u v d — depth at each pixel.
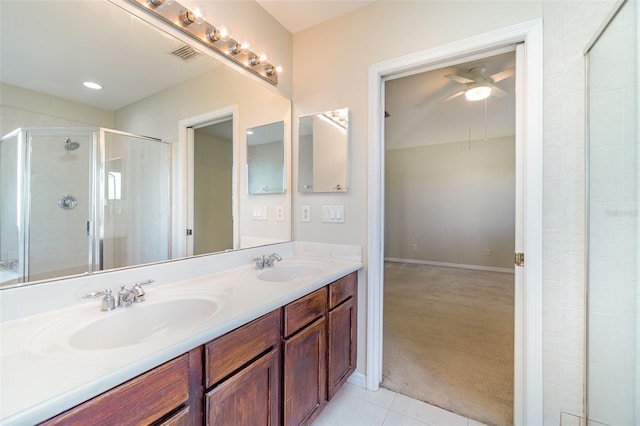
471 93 2.82
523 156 1.40
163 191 1.37
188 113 1.46
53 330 0.83
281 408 1.17
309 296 1.33
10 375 0.60
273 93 1.93
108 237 1.16
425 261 5.81
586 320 1.24
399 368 1.99
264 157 1.88
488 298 3.58
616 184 1.13
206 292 1.21
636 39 1.01
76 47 1.08
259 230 1.86
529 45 1.34
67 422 0.56
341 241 1.89
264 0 1.75
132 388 0.67
